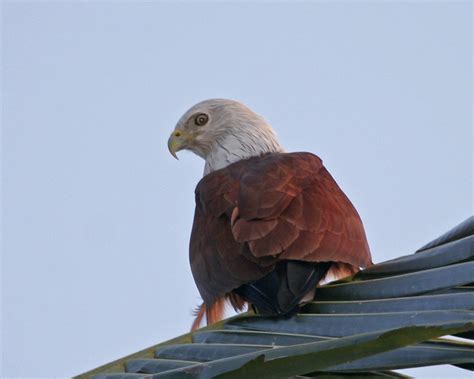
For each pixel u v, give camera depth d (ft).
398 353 23.54
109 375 24.86
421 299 27.35
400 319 25.93
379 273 31.50
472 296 26.63
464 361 22.93
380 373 24.97
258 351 22.74
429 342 24.25
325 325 27.61
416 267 30.42
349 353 21.54
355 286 30.94
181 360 26.50
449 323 21.12
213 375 22.21
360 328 26.48
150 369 26.27
